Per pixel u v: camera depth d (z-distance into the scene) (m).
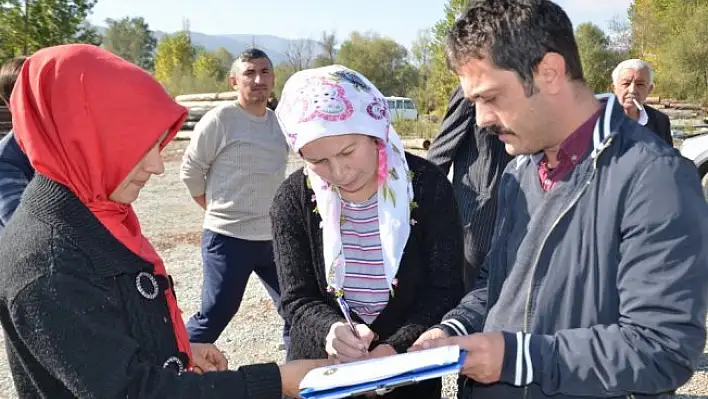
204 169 4.20
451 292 2.32
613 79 4.96
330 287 2.33
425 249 2.34
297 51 48.31
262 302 5.78
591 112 1.65
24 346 1.56
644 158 1.53
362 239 2.34
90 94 1.63
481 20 1.59
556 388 1.58
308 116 2.08
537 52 1.54
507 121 1.63
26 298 1.47
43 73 1.62
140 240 1.86
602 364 1.52
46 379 1.58
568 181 1.65
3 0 20.89
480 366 1.60
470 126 3.69
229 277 4.05
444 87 22.59
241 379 1.71
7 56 21.23
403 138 18.27
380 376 1.54
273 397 1.74
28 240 1.53
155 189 12.02
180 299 5.86
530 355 1.58
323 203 2.30
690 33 28.98
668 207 1.47
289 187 2.41
